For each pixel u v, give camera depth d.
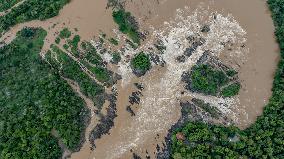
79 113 82.44
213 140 78.06
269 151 76.19
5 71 86.06
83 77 85.06
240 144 77.00
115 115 82.69
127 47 87.31
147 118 82.25
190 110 82.38
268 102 82.94
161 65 86.06
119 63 86.25
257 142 77.50
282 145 76.88
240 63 86.19
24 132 78.75
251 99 83.44
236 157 75.81
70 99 82.69
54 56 87.12
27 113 80.38
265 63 86.38
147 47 87.31
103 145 80.69
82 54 86.94
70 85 85.12
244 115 82.12
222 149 76.31
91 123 82.25
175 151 77.31
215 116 81.88
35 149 77.25
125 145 80.50
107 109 83.19
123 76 85.38
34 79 84.44
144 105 83.31
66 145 79.50
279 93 81.94
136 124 81.94
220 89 84.00
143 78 85.25
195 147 77.25
